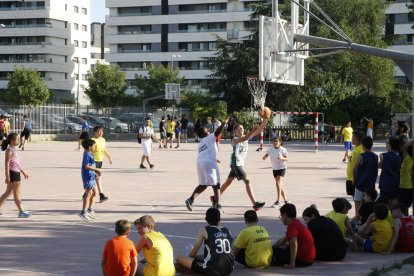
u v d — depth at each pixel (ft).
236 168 47.29
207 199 53.67
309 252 29.94
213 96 253.03
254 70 209.67
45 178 69.31
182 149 129.90
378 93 220.84
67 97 367.04
